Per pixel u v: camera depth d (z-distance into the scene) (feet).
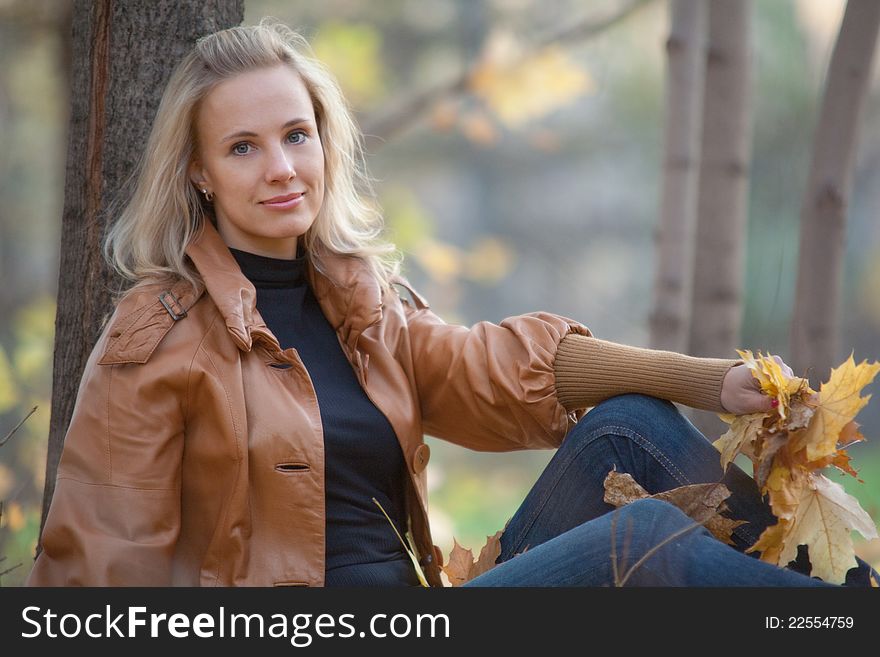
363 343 13.83
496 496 51.16
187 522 12.52
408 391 13.85
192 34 15.26
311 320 13.93
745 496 12.86
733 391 12.85
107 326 12.71
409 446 13.55
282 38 13.96
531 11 43.06
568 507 13.10
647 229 92.27
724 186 22.99
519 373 13.85
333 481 12.92
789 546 12.32
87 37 15.37
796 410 12.44
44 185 52.34
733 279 23.00
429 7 63.41
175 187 13.29
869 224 81.51
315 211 13.48
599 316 89.81
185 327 12.54
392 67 62.18
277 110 13.05
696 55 24.99
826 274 19.47
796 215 48.11
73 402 15.44
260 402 12.47
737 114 22.86
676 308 24.77
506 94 33.09
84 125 15.40
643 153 83.66
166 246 13.20
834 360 19.67
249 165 13.07
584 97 72.74
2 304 44.62
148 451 12.03
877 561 22.67
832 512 12.39
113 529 11.87
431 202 90.33
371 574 12.87
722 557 11.30
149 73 15.15
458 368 14.11
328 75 14.29
